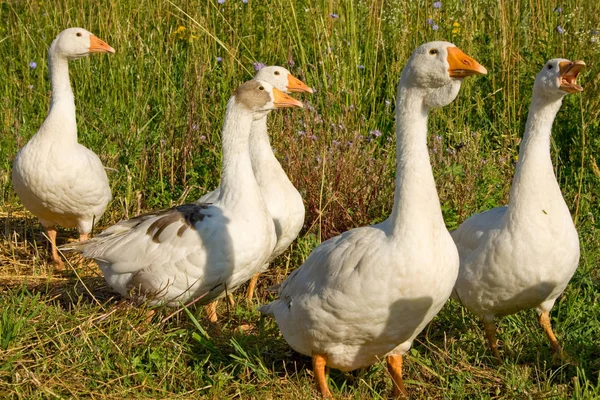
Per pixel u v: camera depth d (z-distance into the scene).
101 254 8.22
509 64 13.16
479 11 14.33
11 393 6.43
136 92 13.86
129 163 12.09
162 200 11.46
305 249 9.93
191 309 8.55
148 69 14.28
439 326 8.48
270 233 8.30
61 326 7.40
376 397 6.87
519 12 13.94
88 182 10.17
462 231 7.73
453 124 12.80
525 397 6.89
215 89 13.52
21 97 14.50
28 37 15.71
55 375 6.70
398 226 6.21
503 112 12.84
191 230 7.92
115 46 14.33
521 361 7.88
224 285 8.13
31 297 8.16
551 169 7.28
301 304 6.59
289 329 6.90
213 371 7.30
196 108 12.87
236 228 7.98
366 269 6.16
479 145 12.23
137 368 7.05
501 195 10.41
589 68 12.23
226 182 8.20
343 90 13.11
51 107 10.23
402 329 6.44
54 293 9.24
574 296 8.45
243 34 14.69
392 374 7.02
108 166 12.22
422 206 6.20
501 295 7.46
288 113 12.23
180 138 12.56
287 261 10.13
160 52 14.28
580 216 10.34
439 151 11.10
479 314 7.77
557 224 7.18
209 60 13.78
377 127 13.33
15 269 10.12
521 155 7.32
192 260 7.88
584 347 7.86
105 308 8.15
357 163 11.02
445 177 10.46
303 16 14.43
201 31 14.33
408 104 6.35
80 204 10.29
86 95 14.41
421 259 6.13
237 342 7.68
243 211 8.08
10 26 16.45
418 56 6.27
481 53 13.66
